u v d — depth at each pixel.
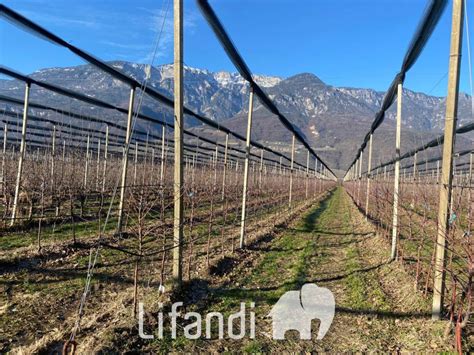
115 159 27.31
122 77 11.05
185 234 14.12
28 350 5.37
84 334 5.91
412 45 8.14
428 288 8.02
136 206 8.88
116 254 10.89
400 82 10.52
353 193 38.94
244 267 10.39
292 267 10.66
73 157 17.89
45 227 13.95
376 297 8.20
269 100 13.29
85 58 9.52
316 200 36.25
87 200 17.92
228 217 19.30
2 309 7.03
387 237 13.66
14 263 9.48
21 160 13.23
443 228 6.37
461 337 5.85
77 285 8.43
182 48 7.54
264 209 23.47
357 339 6.31
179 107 7.58
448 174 6.31
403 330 6.55
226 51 9.19
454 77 6.22
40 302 7.44
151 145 29.06
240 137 21.66
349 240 15.03
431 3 6.54
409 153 20.36
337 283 9.34
